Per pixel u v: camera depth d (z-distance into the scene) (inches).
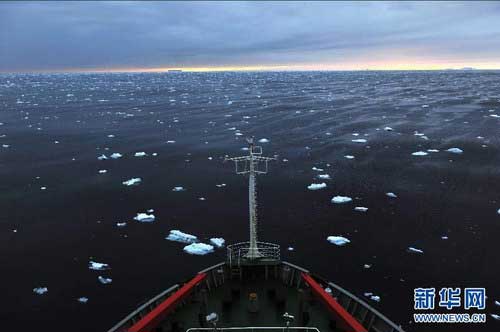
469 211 1316.4
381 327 421.7
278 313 446.3
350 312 459.5
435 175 1702.8
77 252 1101.1
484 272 954.1
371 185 1596.9
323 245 1104.2
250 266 518.9
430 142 2319.1
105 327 780.6
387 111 3666.3
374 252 1061.8
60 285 936.3
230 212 1366.9
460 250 1064.2
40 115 3762.3
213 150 2277.3
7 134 2800.2
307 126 2974.9
